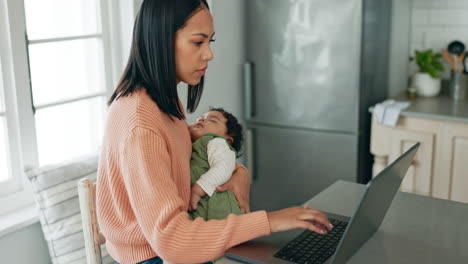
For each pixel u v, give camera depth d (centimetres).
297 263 129
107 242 146
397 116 289
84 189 150
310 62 308
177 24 122
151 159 117
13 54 214
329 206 171
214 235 117
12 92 218
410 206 170
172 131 134
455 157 279
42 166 222
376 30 311
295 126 322
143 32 125
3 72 214
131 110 122
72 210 215
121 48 263
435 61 333
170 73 125
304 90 314
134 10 258
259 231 122
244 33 333
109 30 258
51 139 243
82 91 254
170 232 114
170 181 119
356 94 298
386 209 147
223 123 195
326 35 300
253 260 131
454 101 315
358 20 288
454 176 282
